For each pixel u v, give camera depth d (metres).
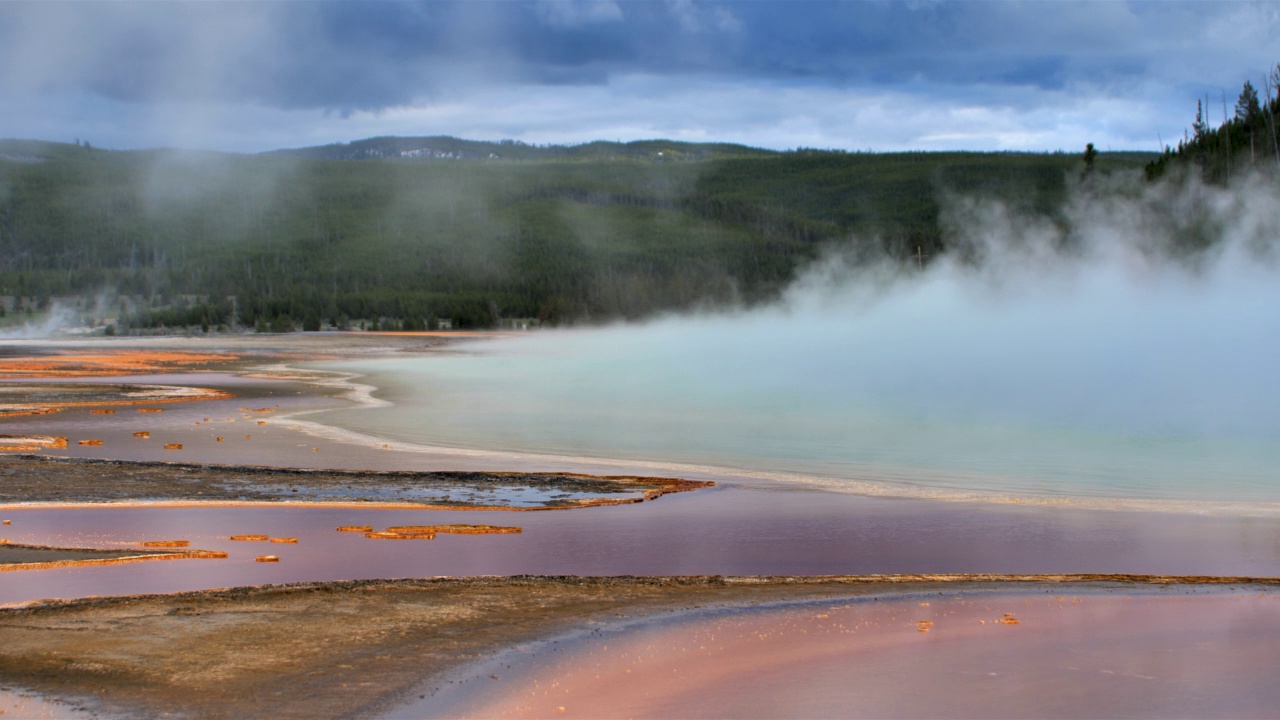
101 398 47.56
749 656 11.88
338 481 24.14
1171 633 12.87
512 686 10.84
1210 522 20.16
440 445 32.03
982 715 10.31
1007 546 17.95
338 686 10.69
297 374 67.88
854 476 26.27
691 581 15.05
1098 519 20.53
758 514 20.78
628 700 10.57
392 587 14.44
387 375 67.44
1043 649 12.23
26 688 10.48
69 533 18.17
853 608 13.82
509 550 17.42
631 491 23.41
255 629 12.44
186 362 82.31
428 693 10.58
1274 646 12.36
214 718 9.81
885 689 10.94
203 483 23.50
